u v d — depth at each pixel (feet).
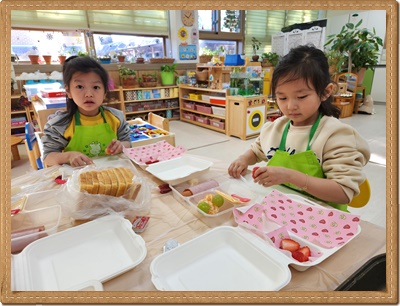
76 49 11.68
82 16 11.40
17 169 7.97
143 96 13.55
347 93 11.73
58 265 1.69
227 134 11.47
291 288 1.43
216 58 12.51
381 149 7.35
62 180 2.80
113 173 2.45
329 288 1.43
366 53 11.93
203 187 2.60
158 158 3.51
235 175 2.97
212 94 12.67
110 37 12.69
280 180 2.33
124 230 1.94
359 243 1.76
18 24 10.14
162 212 2.26
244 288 1.49
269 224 1.97
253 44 15.65
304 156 2.59
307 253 1.65
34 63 10.77
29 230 1.95
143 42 14.01
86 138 3.79
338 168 2.36
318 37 13.94
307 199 2.31
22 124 10.41
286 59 2.46
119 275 1.57
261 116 11.08
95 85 3.58
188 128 12.94
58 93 6.48
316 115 2.82
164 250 1.76
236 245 1.79
